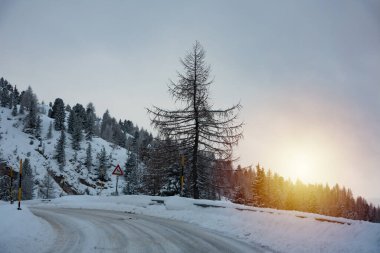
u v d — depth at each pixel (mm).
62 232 10766
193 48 23047
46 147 132125
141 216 15867
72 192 108125
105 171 119750
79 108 170500
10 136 131625
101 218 14766
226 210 13602
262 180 46781
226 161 21750
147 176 24016
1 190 56188
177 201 17047
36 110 152125
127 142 164875
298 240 8742
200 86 22531
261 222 10930
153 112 22297
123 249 8328
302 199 77125
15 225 9117
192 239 9852
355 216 101375
